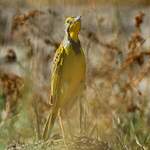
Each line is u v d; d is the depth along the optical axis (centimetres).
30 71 1616
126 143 1363
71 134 1318
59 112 1208
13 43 2038
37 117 1412
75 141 1167
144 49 1730
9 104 1549
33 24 1661
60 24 2066
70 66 1170
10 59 1694
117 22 1730
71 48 1169
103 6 2612
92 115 1483
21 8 2427
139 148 1358
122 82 1609
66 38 1175
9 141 1386
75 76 1176
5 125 1467
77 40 1177
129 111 1542
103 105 1527
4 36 2058
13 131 1445
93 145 1164
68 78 1177
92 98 1534
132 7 2748
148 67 1617
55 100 1197
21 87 1579
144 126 1513
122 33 1709
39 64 1653
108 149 1178
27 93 1571
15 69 1898
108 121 1471
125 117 1532
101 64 1630
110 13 2383
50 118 1217
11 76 1599
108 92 1577
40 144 1178
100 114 1505
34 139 1331
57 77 1182
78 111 1448
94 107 1504
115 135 1362
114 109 1536
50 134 1359
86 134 1319
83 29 1689
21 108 1530
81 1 2411
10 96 1572
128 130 1448
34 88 1599
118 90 1603
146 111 1608
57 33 1967
